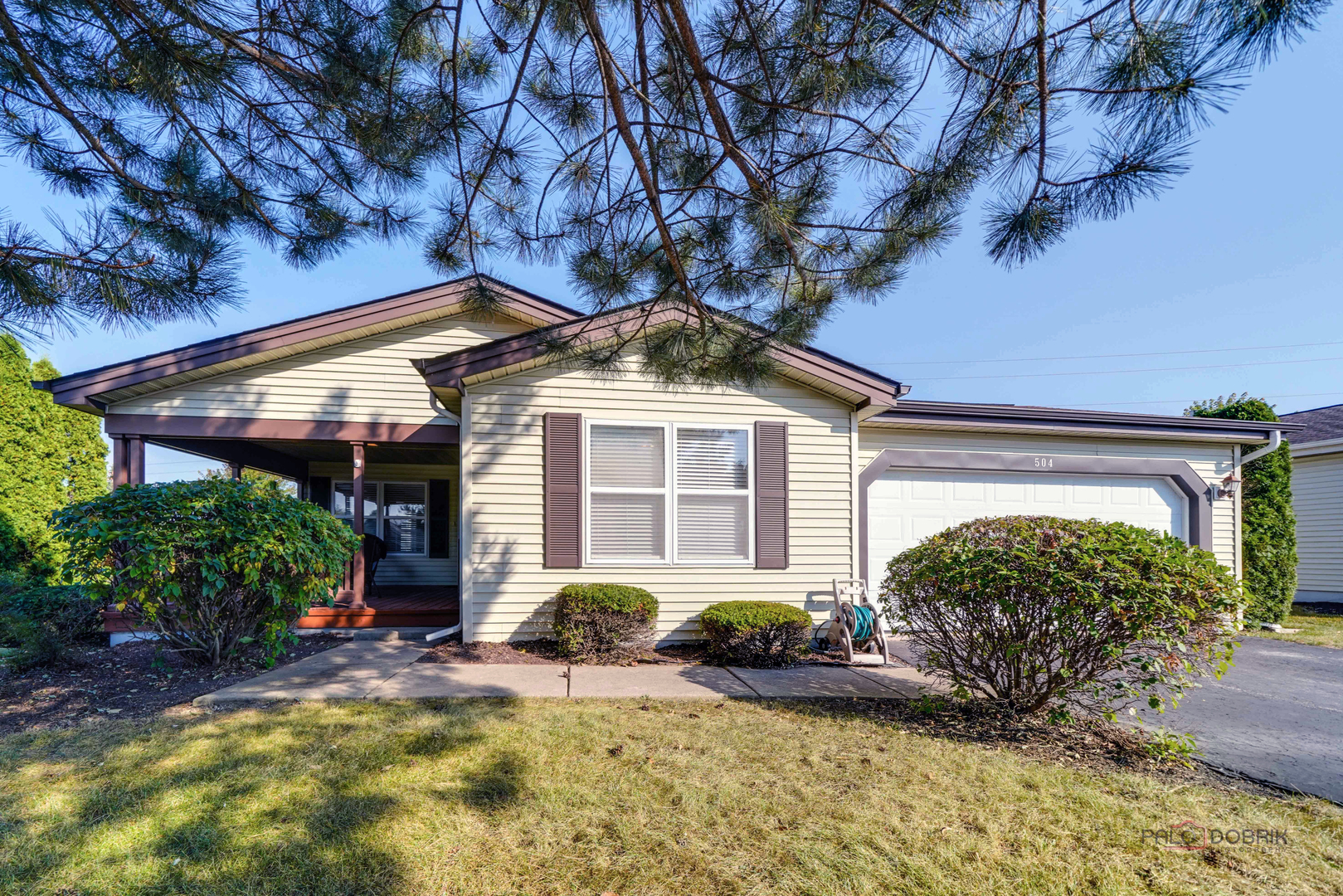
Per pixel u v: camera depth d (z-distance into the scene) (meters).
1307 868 2.52
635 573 6.62
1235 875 2.46
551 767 3.33
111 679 5.12
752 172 3.43
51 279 3.23
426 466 11.07
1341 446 11.36
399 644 6.61
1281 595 9.05
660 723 4.09
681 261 3.99
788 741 3.82
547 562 6.43
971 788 3.19
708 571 6.77
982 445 8.45
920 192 3.16
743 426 6.99
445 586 10.87
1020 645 4.00
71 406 6.90
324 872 2.38
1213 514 8.89
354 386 7.78
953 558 4.23
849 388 6.84
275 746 3.56
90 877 2.33
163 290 3.55
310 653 6.14
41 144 3.36
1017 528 4.31
